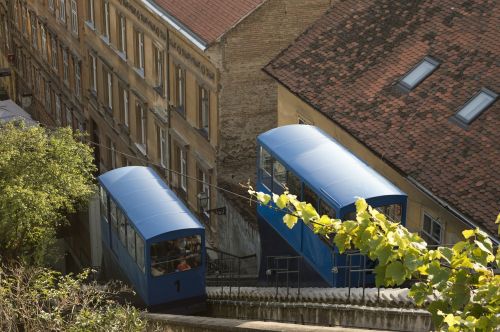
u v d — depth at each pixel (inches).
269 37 1552.7
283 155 1222.9
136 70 1920.5
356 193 1079.0
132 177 1473.9
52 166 1366.9
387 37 1346.0
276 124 1614.2
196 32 1584.6
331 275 1092.5
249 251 1513.3
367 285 1078.4
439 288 437.7
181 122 1750.7
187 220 1321.4
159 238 1282.0
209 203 1679.4
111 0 1996.8
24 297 871.7
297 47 1457.9
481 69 1170.6
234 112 1587.1
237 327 921.5
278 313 1080.2
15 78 2918.3
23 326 895.7
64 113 2461.9
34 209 1305.4
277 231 1259.8
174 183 1829.5
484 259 445.4
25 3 2659.9
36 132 1384.1
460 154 1088.8
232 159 1615.4
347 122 1250.6
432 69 1227.9
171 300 1305.4
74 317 895.1
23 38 2746.1
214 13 1599.4
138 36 1895.9
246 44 1550.2
